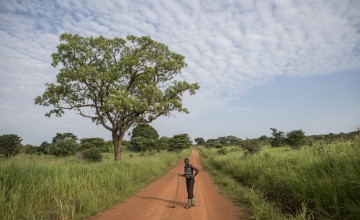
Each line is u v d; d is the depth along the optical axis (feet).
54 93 82.53
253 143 94.79
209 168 101.60
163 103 89.04
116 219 27.37
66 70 85.35
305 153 43.68
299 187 28.76
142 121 94.68
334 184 24.36
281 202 31.40
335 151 34.24
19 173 34.32
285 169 36.78
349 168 24.02
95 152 102.01
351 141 33.91
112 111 86.07
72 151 130.62
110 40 89.04
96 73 82.58
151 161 94.38
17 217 25.14
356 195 22.30
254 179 47.70
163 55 95.40
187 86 94.22
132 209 31.94
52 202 31.01
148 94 87.51
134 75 90.07
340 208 22.31
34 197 29.71
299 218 22.74
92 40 86.94
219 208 32.96
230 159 89.30
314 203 25.39
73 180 38.29
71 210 28.78
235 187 47.70
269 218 25.40
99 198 35.42
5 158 44.83
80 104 88.12
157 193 44.09
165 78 97.30
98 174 46.60
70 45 82.89
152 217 28.30
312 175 29.45
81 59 85.30
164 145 279.69
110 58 89.81
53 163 49.75
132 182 52.01
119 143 92.07
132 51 92.63
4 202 26.86
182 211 31.27
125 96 82.48
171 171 91.20
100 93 87.30
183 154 248.32
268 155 61.82
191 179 34.58
